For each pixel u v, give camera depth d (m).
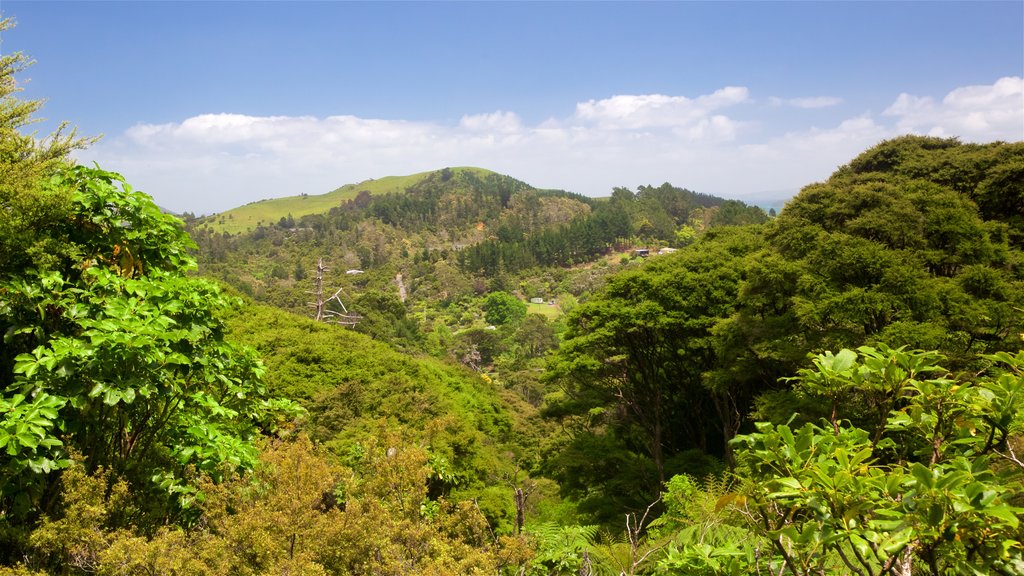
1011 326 9.45
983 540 1.60
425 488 4.06
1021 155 14.89
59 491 3.40
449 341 75.69
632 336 16.03
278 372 13.44
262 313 17.97
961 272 11.58
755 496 2.07
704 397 18.19
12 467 2.89
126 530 2.97
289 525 3.02
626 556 4.33
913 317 9.90
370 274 120.94
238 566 2.80
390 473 4.02
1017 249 12.89
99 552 2.70
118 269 4.24
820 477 1.74
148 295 3.84
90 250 4.24
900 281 10.05
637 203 169.00
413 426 9.98
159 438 3.99
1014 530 1.56
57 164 4.45
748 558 2.57
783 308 12.77
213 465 3.68
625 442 19.47
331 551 3.03
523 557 3.52
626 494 14.36
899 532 1.60
